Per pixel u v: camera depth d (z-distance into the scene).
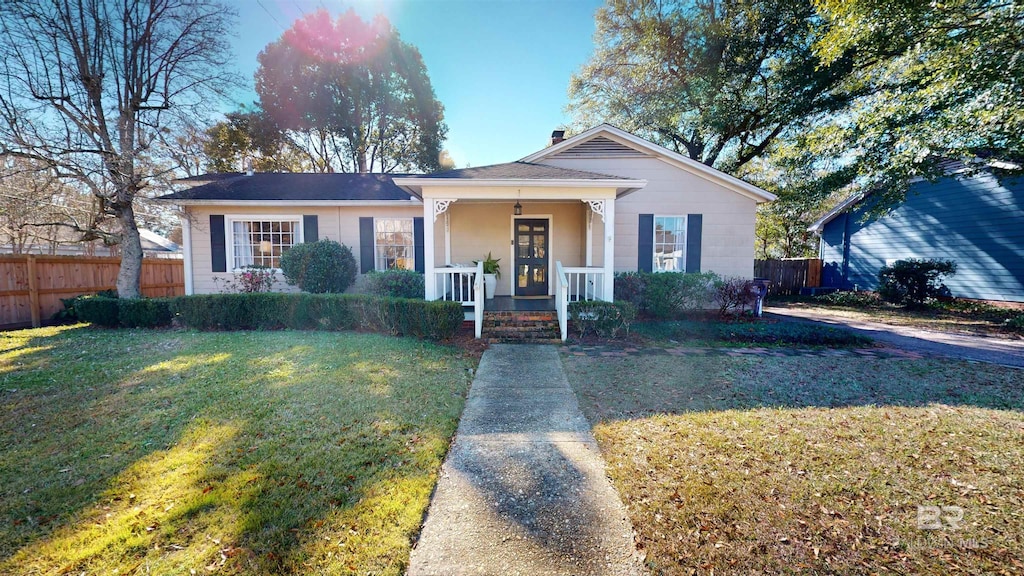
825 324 9.35
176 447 3.07
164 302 8.34
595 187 7.30
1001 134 7.48
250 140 21.27
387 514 2.30
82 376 4.82
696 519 2.26
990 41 7.28
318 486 2.56
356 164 24.39
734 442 3.20
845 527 2.20
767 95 15.00
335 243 9.92
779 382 4.80
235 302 7.97
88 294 10.18
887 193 10.25
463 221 10.12
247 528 2.17
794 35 14.09
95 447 3.07
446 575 1.87
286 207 10.39
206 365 5.28
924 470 2.78
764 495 2.48
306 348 6.21
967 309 11.23
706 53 15.38
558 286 7.55
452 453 3.07
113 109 9.33
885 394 4.39
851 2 8.31
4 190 9.96
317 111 22.12
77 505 2.38
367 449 3.06
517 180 7.07
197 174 12.12
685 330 7.80
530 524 2.23
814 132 10.80
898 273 12.40
